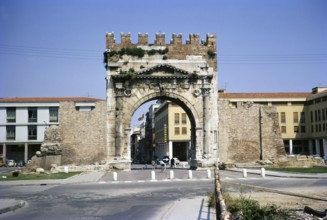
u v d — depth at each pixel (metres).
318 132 96.12
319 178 38.53
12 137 96.38
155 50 55.75
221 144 56.25
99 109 54.84
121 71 54.75
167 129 100.19
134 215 17.52
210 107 56.19
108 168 53.19
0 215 18.44
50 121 97.06
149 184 34.66
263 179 37.72
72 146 54.44
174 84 55.50
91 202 22.69
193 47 56.62
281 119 99.69
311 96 98.25
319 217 15.71
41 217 17.62
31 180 40.22
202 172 49.81
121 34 55.50
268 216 14.59
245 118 57.62
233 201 16.45
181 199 22.41
